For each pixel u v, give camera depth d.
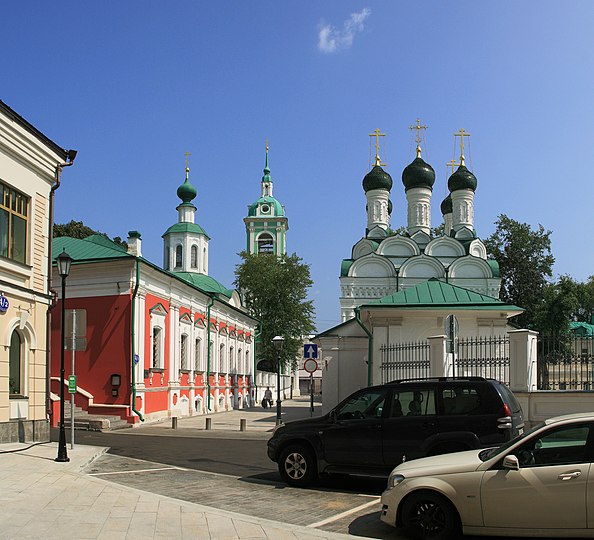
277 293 60.91
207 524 8.51
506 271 60.16
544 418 15.18
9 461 14.02
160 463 15.01
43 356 18.34
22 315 17.27
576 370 16.19
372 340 22.86
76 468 13.27
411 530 7.98
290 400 66.06
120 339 27.94
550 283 57.56
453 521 7.76
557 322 46.44
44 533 7.94
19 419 17.14
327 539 7.88
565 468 7.45
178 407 33.75
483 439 10.48
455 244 51.22
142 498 10.13
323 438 11.36
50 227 19.14
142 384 28.55
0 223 16.75
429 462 8.36
